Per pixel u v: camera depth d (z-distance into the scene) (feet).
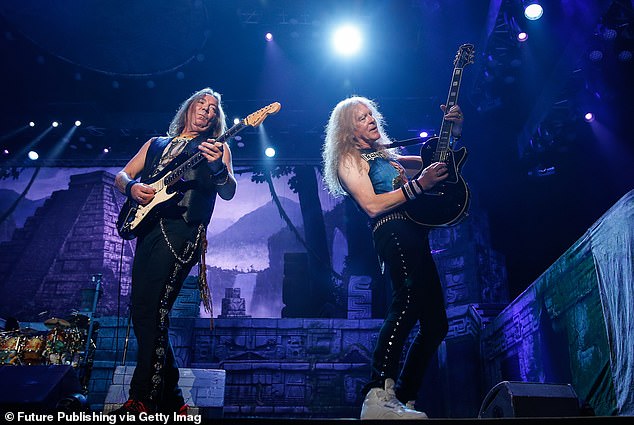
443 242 30.83
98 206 35.06
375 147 9.31
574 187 30.71
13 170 35.78
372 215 8.34
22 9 27.07
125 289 33.73
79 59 30.66
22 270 33.86
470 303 28.09
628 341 9.57
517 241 31.89
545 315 15.03
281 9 28.27
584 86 26.12
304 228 34.37
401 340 7.90
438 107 32.30
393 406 7.42
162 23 27.96
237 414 26.68
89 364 23.57
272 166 35.63
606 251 10.55
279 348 28.12
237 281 33.73
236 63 31.78
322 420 5.61
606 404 10.80
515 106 30.17
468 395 25.32
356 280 30.91
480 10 25.30
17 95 33.91
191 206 8.41
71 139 35.55
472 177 32.24
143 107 34.58
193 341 28.09
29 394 7.55
